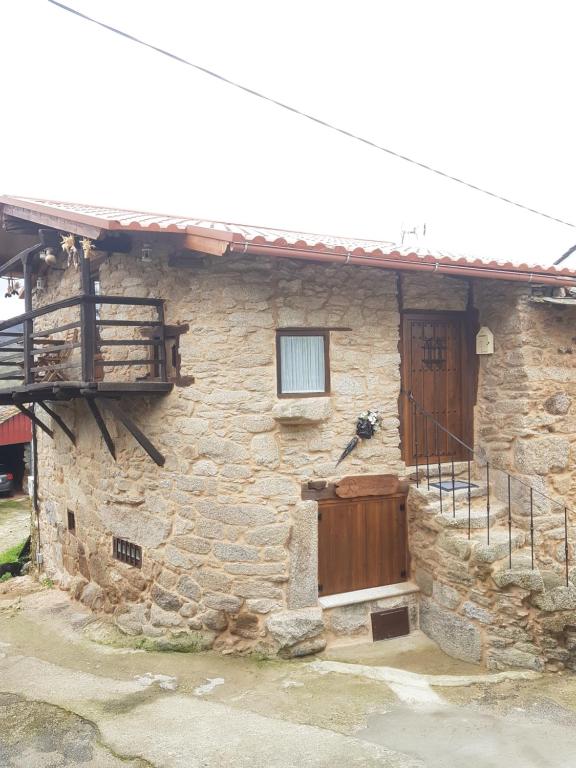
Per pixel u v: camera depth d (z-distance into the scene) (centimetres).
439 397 655
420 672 531
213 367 557
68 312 761
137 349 635
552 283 593
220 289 555
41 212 599
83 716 439
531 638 512
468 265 548
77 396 608
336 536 590
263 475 555
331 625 574
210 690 484
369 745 383
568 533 612
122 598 652
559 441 610
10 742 405
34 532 955
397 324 614
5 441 1691
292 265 565
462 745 382
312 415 549
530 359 603
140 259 596
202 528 568
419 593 611
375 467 602
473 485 634
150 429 611
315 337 577
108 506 676
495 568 524
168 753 382
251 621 553
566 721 417
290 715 431
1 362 727
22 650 596
